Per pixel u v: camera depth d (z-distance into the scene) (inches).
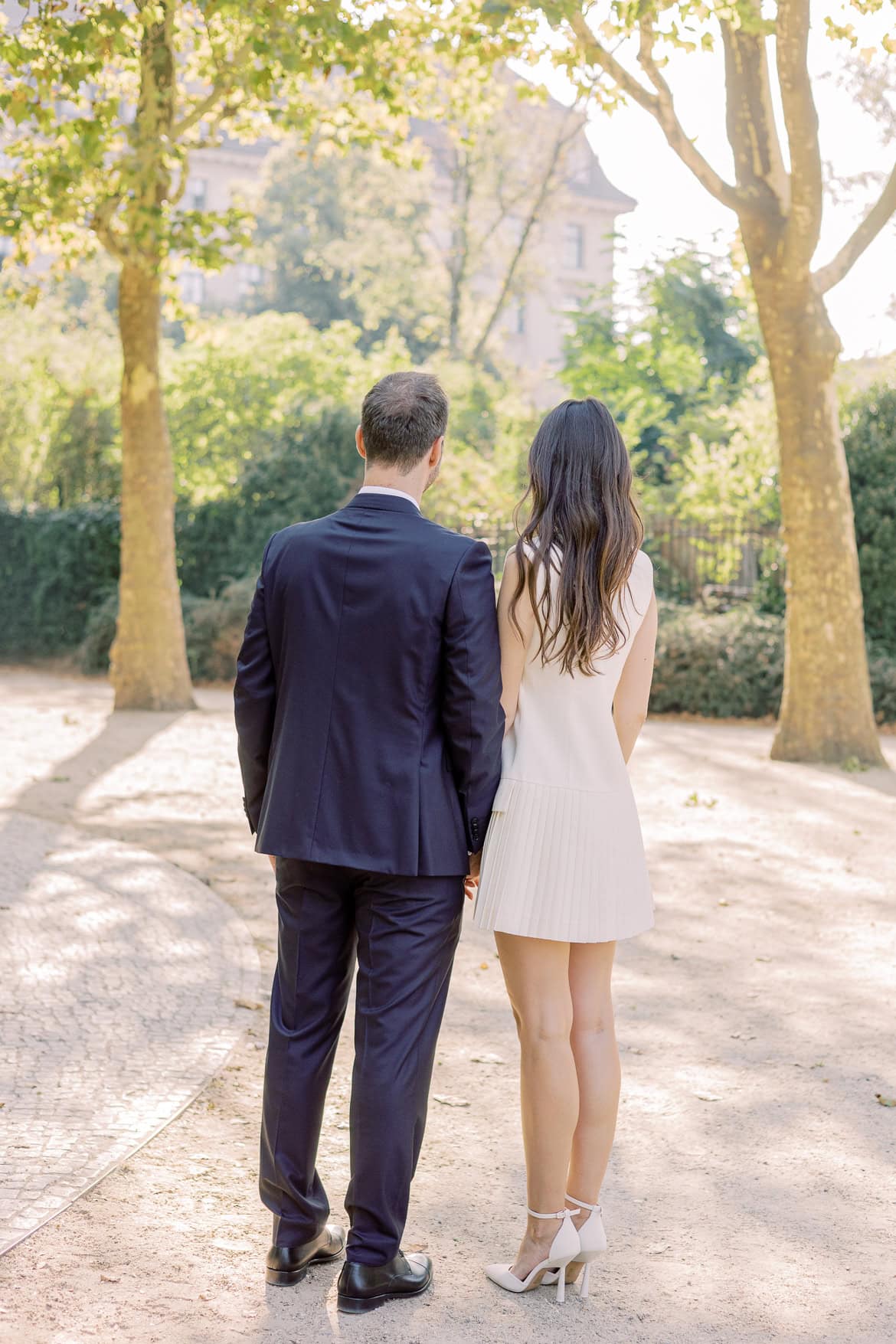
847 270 416.5
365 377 922.7
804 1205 121.9
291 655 101.5
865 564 574.9
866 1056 164.6
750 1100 149.3
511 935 102.0
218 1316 97.0
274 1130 103.0
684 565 679.1
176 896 236.5
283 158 1608.0
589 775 102.0
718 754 455.5
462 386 970.7
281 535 106.0
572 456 101.7
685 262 954.1
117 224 514.9
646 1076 156.8
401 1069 98.9
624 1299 102.8
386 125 523.8
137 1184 120.3
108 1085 144.3
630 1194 124.0
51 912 220.1
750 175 406.3
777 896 254.4
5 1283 99.9
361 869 97.2
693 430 787.4
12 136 544.7
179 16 475.8
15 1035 158.9
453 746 98.5
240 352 903.1
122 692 551.2
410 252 1451.8
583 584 99.3
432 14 420.2
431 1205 120.5
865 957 211.3
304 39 354.3
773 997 189.3
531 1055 102.2
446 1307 100.3
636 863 104.1
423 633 98.0
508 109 1254.9
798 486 426.0
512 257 1337.4
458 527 743.1
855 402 617.6
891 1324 99.2
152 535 544.7
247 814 111.7
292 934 103.0
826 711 432.1
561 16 318.0
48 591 795.4
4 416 936.3
